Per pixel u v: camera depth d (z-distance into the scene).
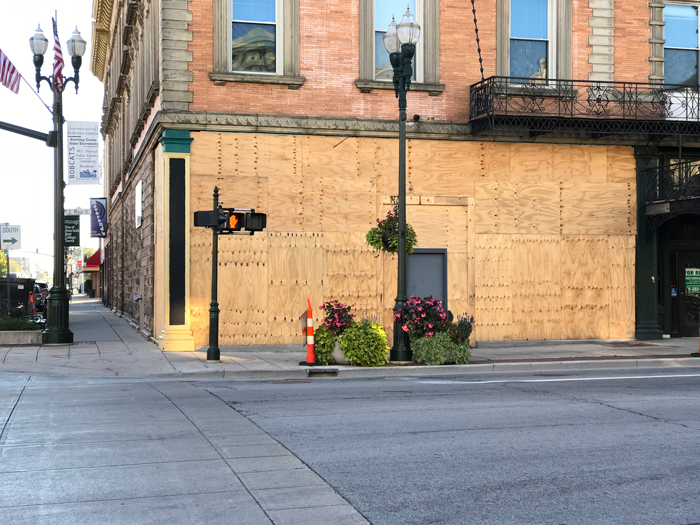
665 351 17.61
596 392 11.25
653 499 5.83
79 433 8.20
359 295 18.45
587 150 19.83
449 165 19.00
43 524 5.26
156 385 12.45
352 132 18.42
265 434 8.12
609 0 20.00
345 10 18.56
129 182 28.27
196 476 6.46
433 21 19.02
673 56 20.75
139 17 24.23
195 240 17.58
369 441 7.78
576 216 19.73
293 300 18.09
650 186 20.16
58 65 18.97
